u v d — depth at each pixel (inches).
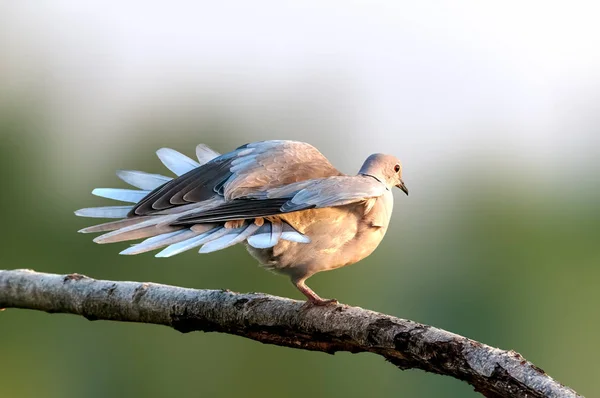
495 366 296.5
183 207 363.9
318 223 377.1
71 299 388.2
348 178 380.5
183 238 338.6
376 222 388.5
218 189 373.1
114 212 390.3
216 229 346.9
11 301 404.2
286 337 361.1
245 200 359.6
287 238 345.4
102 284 387.5
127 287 381.1
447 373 314.8
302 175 383.2
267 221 359.3
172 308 371.9
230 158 390.0
